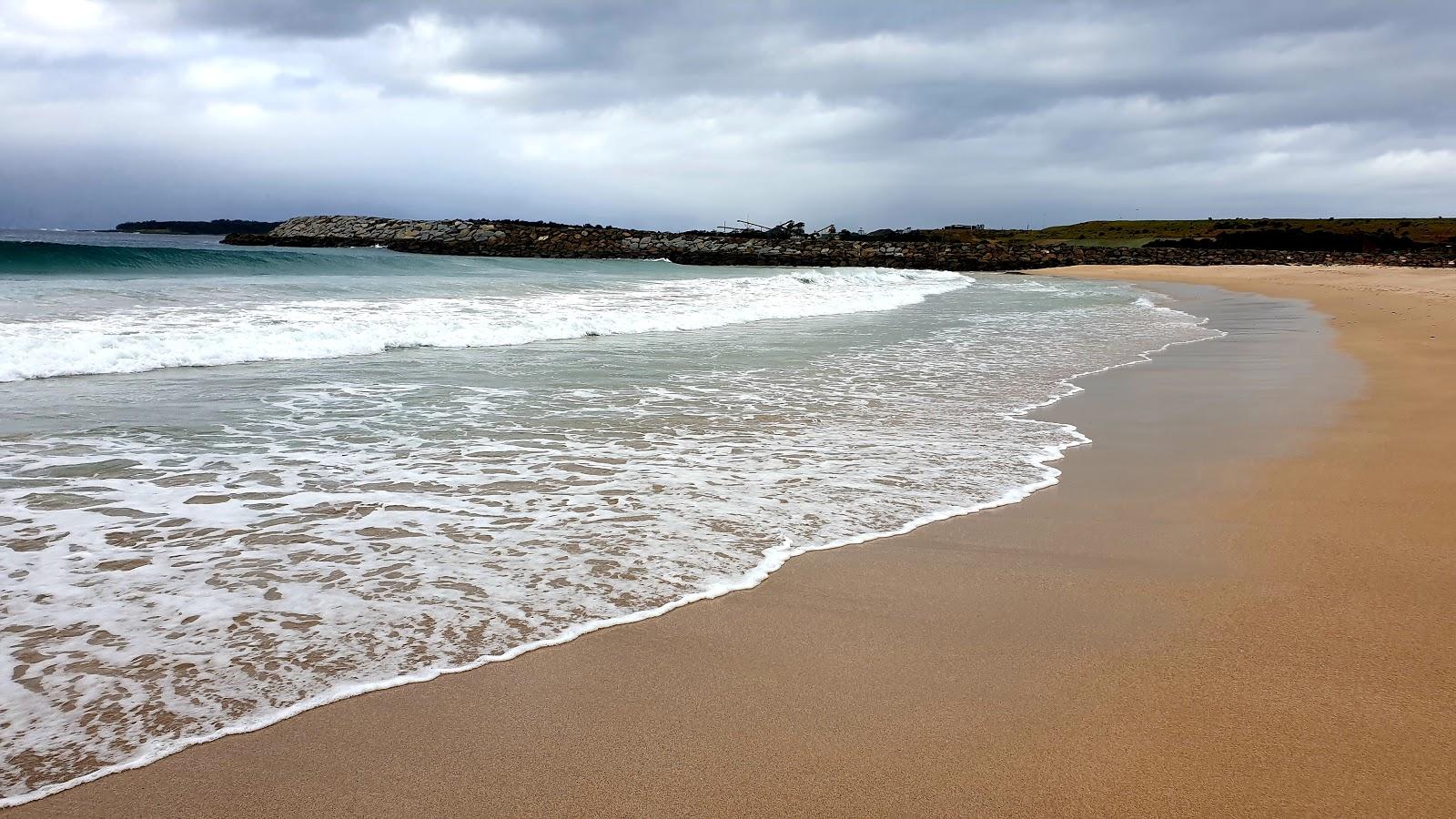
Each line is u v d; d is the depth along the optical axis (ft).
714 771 8.09
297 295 55.11
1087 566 13.24
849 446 20.68
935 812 7.49
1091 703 9.24
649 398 26.66
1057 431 22.66
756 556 13.46
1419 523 15.10
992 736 8.63
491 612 11.34
